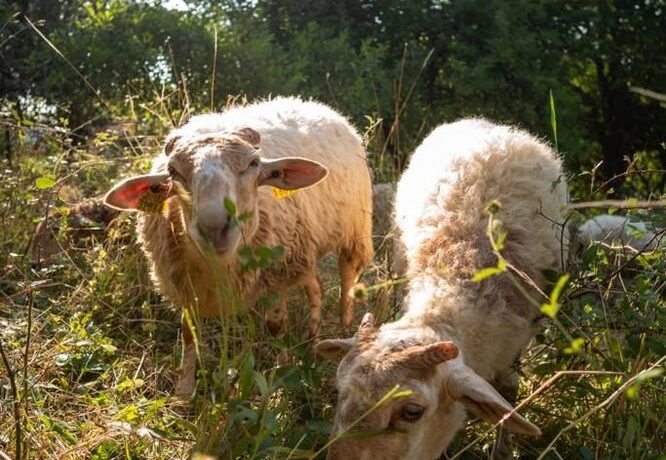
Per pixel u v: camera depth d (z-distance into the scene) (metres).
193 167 1.50
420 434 1.19
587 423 1.48
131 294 2.08
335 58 3.96
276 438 1.37
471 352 1.35
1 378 1.54
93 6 3.66
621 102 5.41
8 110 2.96
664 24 5.02
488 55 4.25
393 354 1.18
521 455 1.55
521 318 1.43
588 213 2.98
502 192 1.58
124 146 2.75
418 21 4.39
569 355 1.56
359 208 2.18
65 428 1.42
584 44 4.81
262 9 4.25
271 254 1.31
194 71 3.48
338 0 4.41
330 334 1.89
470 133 1.80
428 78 4.45
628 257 1.78
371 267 2.29
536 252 1.53
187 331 1.78
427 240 1.52
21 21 3.44
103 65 3.34
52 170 2.51
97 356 1.74
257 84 3.48
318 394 1.54
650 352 1.43
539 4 4.52
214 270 1.43
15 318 1.77
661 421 1.30
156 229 1.77
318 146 2.01
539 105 4.41
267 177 1.64
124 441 1.40
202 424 1.29
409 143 3.61
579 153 4.49
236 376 1.35
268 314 1.84
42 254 2.23
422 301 1.36
